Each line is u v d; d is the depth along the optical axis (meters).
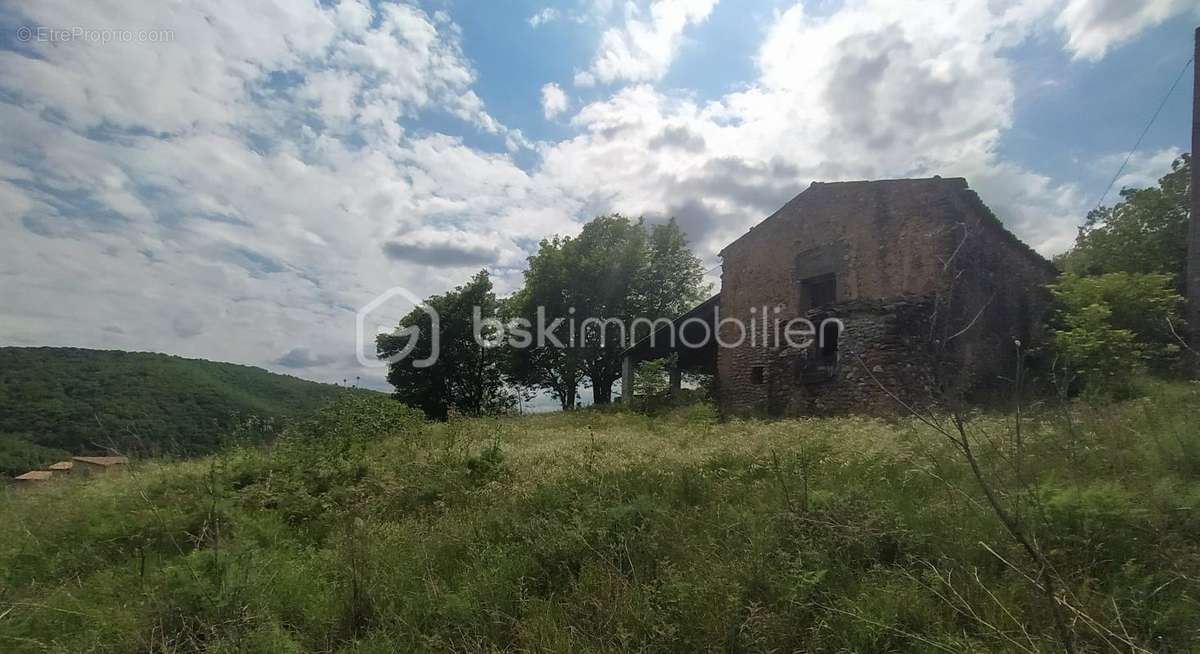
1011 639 2.57
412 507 5.82
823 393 14.24
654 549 3.96
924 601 3.05
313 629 3.54
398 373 33.56
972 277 13.39
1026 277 15.30
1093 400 6.94
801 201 16.42
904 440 6.47
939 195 13.35
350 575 3.86
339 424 10.54
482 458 7.19
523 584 3.77
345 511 5.66
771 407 16.20
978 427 5.82
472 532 4.68
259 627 3.32
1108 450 4.57
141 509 5.64
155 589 3.78
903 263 13.88
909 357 12.19
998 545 3.33
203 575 3.85
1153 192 15.77
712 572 3.46
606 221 28.84
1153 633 2.58
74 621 3.60
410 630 3.38
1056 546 3.22
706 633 3.01
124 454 7.60
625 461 6.48
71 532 5.32
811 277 15.98
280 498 6.15
